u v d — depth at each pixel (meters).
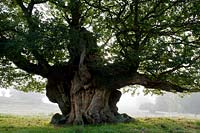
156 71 24.09
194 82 25.41
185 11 23.33
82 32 23.14
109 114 25.12
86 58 24.77
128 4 22.88
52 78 26.05
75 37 21.48
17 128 21.28
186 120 29.94
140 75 25.05
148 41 23.30
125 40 23.52
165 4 23.41
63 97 25.95
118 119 25.59
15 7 24.69
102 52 24.61
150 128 22.42
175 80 26.11
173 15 23.73
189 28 23.50
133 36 23.61
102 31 24.02
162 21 23.58
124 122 25.64
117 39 23.47
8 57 23.31
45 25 19.86
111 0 23.72
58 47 20.42
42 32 19.77
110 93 25.69
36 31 19.64
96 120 24.34
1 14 21.81
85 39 23.58
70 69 25.73
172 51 22.59
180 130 22.70
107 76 24.34
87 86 24.62
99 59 24.30
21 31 20.55
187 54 22.81
